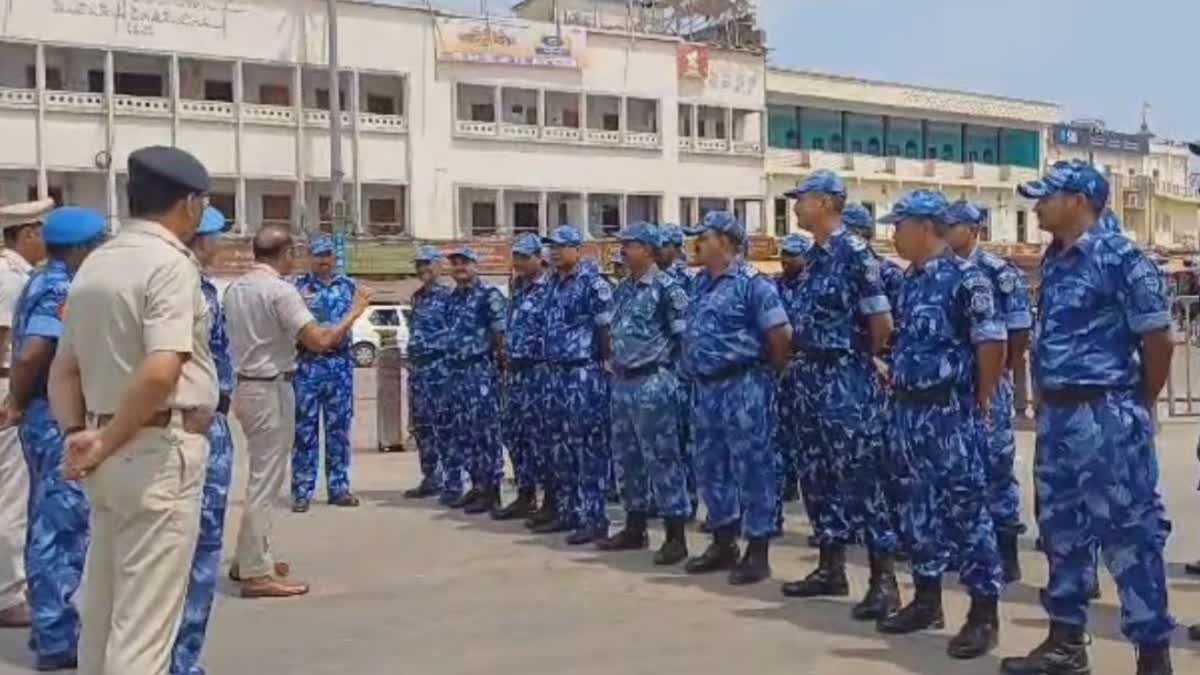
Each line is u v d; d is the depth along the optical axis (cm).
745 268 721
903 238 585
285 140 3525
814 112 4753
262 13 3478
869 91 4834
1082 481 507
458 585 749
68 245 559
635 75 4162
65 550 577
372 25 3669
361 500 1074
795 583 704
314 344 715
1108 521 505
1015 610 664
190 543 429
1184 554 805
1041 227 528
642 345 788
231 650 613
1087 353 504
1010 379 733
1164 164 7069
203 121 3406
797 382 673
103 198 3300
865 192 4778
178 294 412
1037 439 527
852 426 650
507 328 943
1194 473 1138
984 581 576
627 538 848
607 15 4447
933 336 572
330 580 768
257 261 733
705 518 817
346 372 1038
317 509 1025
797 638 614
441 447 1041
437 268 1058
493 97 3919
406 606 699
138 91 3372
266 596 724
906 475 595
